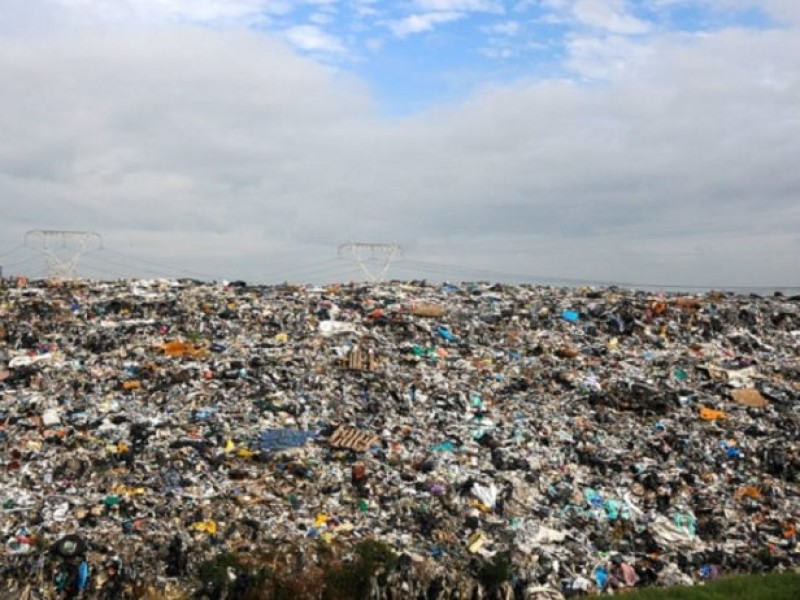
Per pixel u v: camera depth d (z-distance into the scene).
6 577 24.27
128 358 39.72
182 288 51.94
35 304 45.88
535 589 26.05
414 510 29.02
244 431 32.69
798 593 23.08
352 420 34.72
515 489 30.91
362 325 46.06
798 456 34.19
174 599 24.12
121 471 29.58
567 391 39.53
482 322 47.88
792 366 43.00
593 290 56.38
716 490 32.25
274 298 49.53
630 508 30.81
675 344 46.50
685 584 26.58
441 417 35.97
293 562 25.58
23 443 31.41
